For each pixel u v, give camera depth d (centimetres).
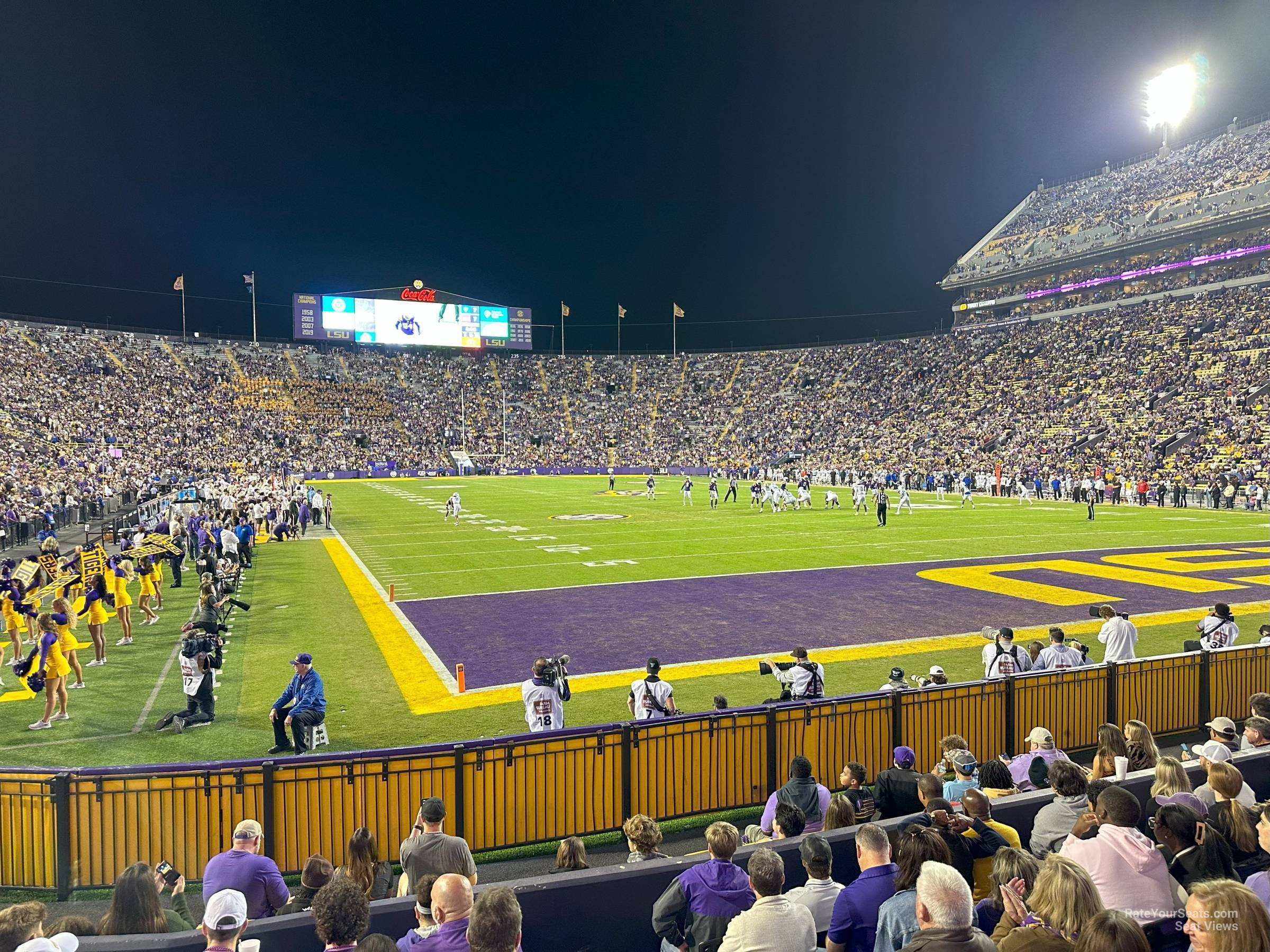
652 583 1977
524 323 9719
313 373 8869
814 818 612
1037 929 323
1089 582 1953
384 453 7931
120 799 639
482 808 693
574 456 8412
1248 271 6372
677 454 8250
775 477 4475
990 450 5775
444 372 9688
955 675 1202
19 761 889
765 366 9475
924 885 316
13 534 2797
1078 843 414
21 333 6956
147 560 1655
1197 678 968
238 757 898
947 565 2233
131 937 361
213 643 1033
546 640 1435
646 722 741
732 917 414
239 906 342
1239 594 1800
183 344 8375
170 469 5988
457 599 1806
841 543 2702
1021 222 8925
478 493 5316
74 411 6016
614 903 449
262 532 2950
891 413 7219
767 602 1741
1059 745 891
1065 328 6838
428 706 1087
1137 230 7012
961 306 9138
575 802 722
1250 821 475
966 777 601
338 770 662
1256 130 7219
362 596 1859
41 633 1013
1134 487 4153
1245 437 4456
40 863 636
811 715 795
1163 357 5653
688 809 761
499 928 300
